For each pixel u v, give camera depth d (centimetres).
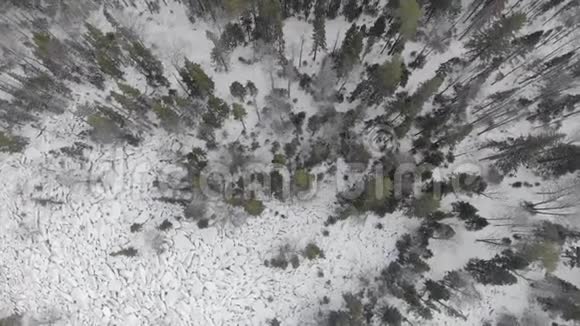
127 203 3731
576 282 3450
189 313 3550
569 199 3425
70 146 3844
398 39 3666
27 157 3866
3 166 3853
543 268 3394
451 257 3538
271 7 3353
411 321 3434
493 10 3509
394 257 3584
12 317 3672
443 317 3447
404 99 3712
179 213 3694
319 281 3559
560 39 3859
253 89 3841
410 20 3309
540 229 3419
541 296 3403
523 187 3653
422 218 3553
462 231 3562
